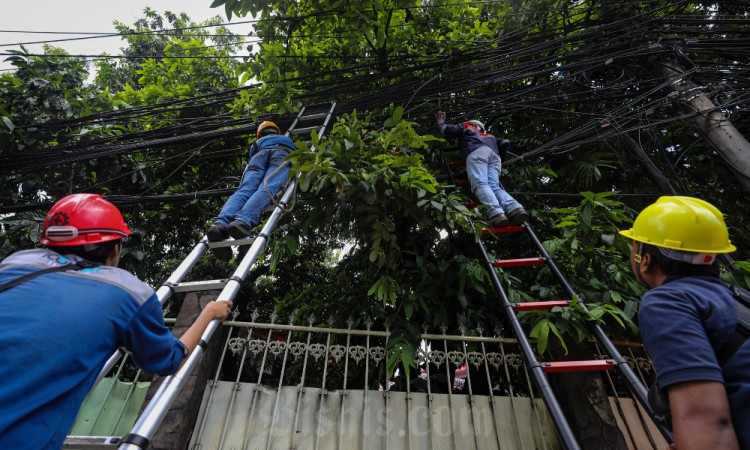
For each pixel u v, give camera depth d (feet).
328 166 10.68
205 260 25.49
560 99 17.11
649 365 12.03
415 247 13.91
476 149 14.08
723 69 14.53
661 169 18.79
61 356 3.99
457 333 13.43
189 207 22.06
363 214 12.97
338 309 14.89
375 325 14.03
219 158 22.36
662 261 4.68
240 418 10.10
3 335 3.92
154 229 22.09
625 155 18.24
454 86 16.69
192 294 11.84
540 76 17.02
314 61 19.44
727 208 18.57
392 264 12.76
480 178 13.10
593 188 19.01
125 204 16.75
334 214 13.89
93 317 4.37
